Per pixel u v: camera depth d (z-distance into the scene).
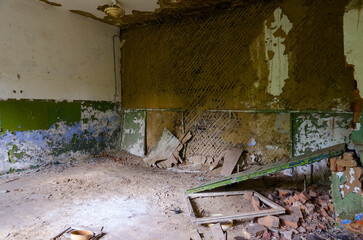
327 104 3.90
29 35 4.55
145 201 3.31
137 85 6.12
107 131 6.18
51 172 4.56
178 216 2.87
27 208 3.06
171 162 5.16
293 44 4.15
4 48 4.21
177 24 5.38
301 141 4.16
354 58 2.48
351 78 3.67
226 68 4.83
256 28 4.48
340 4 3.72
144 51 5.93
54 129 5.05
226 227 2.58
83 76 5.57
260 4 4.42
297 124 4.19
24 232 2.50
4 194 3.49
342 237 2.36
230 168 4.49
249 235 2.40
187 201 3.20
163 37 5.59
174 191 3.71
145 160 5.42
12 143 4.41
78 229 2.54
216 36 4.91
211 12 4.93
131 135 6.22
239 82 4.71
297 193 3.21
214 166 4.79
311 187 3.72
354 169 2.41
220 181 3.24
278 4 4.25
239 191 3.47
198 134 5.22
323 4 3.86
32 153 4.71
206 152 5.12
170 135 5.47
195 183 4.09
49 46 4.89
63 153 5.23
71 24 5.26
